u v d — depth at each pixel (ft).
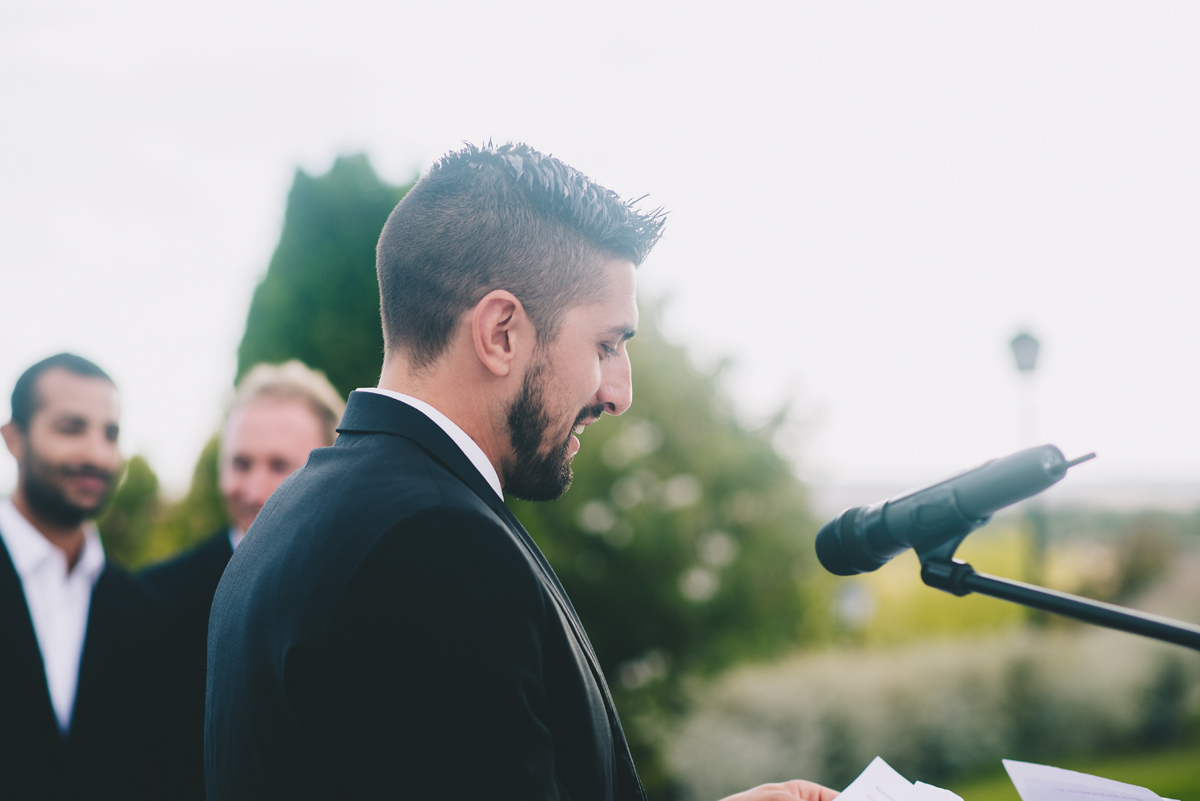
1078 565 48.03
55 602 6.98
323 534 2.84
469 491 3.00
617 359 3.55
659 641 25.02
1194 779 24.91
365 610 2.59
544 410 3.37
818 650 28.09
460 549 2.68
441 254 3.29
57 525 7.06
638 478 24.98
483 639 2.61
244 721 2.92
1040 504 27.81
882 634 30.81
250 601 3.07
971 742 25.55
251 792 2.85
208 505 19.89
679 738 23.22
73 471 6.98
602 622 24.44
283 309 20.08
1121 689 28.53
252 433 7.64
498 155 3.45
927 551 3.23
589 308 3.40
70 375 7.09
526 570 2.81
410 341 3.37
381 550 2.65
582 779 2.93
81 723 6.73
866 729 24.06
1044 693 27.27
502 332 3.26
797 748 23.32
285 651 2.72
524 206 3.30
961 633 31.14
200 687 7.33
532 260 3.28
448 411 3.29
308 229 20.38
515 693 2.62
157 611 7.46
